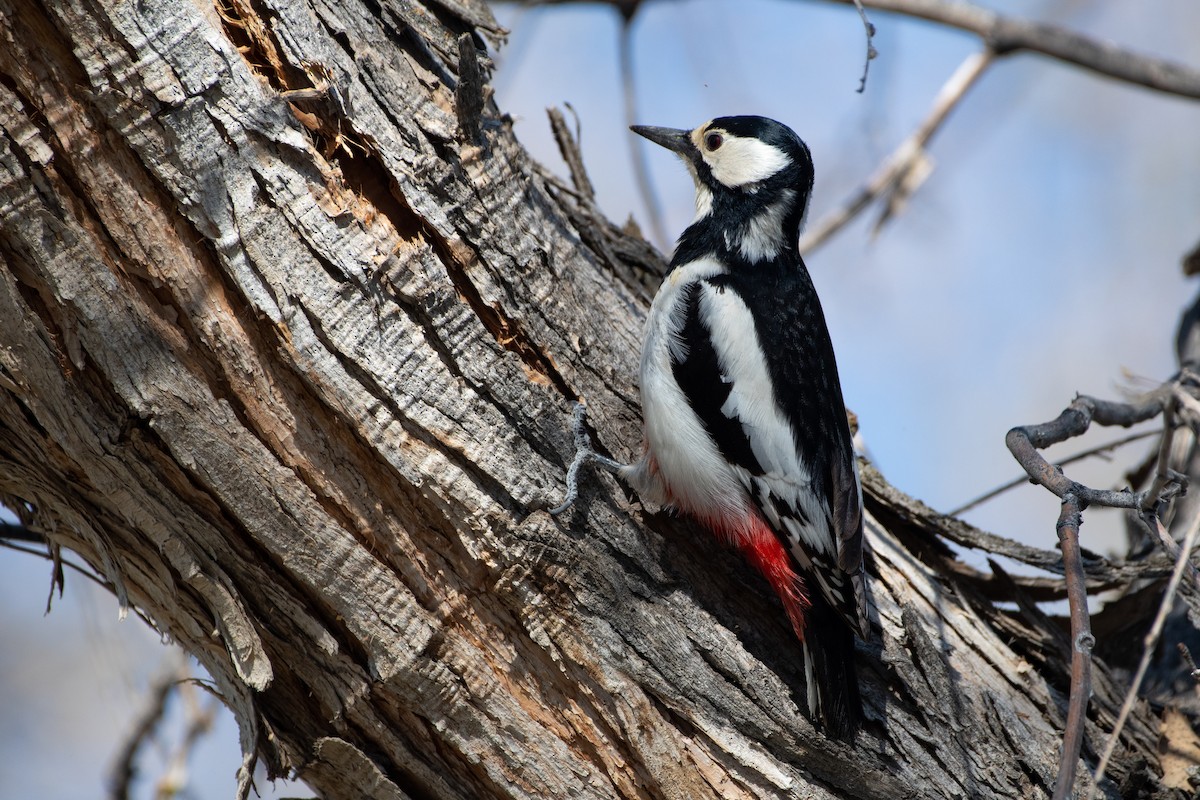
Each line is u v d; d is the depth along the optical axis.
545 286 7.21
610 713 6.90
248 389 6.18
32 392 6.05
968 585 8.60
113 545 6.65
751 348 8.22
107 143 5.78
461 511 6.54
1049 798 7.42
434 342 6.52
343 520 6.47
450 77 7.06
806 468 8.02
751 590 7.76
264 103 6.03
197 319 6.04
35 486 6.70
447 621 6.67
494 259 6.89
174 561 6.44
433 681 6.62
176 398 6.06
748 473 7.87
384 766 6.92
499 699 6.76
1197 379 9.45
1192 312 10.77
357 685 6.70
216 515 6.41
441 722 6.75
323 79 6.25
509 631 6.80
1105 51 10.84
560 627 6.83
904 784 7.20
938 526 8.55
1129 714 8.13
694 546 7.69
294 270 6.09
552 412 6.98
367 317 6.25
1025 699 7.86
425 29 7.08
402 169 6.53
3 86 5.64
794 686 7.43
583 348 7.48
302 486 6.33
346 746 6.75
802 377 8.33
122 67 5.70
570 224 8.40
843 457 8.18
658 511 7.54
